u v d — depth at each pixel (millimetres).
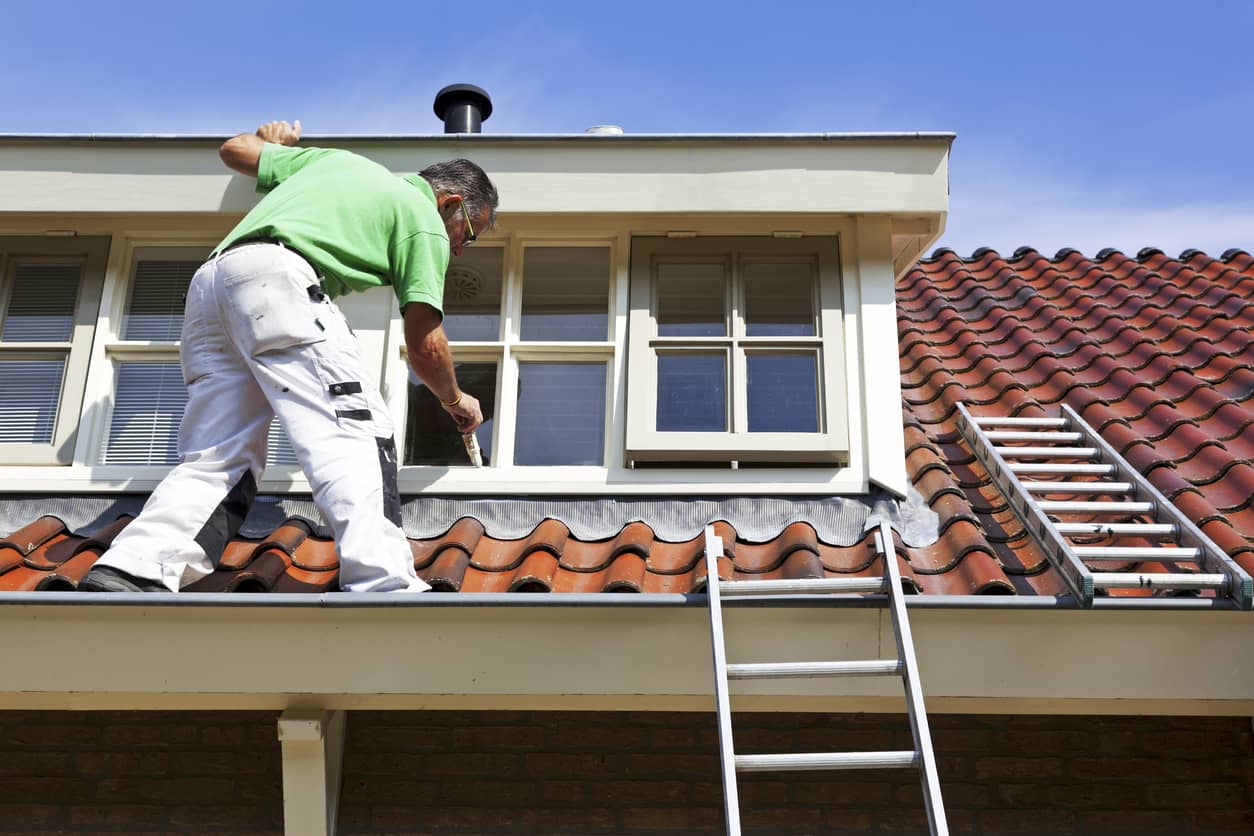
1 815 4070
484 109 5418
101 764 4125
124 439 4059
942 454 4359
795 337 4105
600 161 4039
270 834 4043
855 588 3006
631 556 3443
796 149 4055
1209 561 3182
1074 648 3080
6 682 3057
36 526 3678
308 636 3064
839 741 4129
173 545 3072
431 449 4051
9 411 4094
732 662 3080
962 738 4137
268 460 3924
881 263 4160
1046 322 6086
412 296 3326
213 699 3127
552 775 4086
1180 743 4129
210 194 3990
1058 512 3875
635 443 3898
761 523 3744
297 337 3186
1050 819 4047
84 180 4004
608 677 3068
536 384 4168
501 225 4211
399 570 3068
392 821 4031
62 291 4223
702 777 4082
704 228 4223
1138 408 4832
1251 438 4480
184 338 3396
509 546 3658
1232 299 6242
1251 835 4035
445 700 3145
